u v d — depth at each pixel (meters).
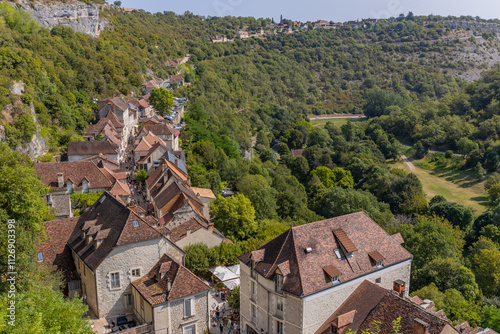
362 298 49.06
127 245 53.28
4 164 52.09
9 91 105.31
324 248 52.12
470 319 57.50
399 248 56.84
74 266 59.41
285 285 49.00
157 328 49.97
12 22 153.00
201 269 67.38
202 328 53.62
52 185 90.88
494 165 165.12
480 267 84.25
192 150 131.88
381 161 193.75
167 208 81.25
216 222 86.06
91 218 61.25
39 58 138.62
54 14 192.62
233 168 132.12
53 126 121.19
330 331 46.94
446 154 187.75
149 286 52.34
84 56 179.38
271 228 84.62
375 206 128.62
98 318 53.16
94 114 147.50
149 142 119.81
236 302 60.50
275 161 190.50
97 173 95.25
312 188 148.62
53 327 35.06
